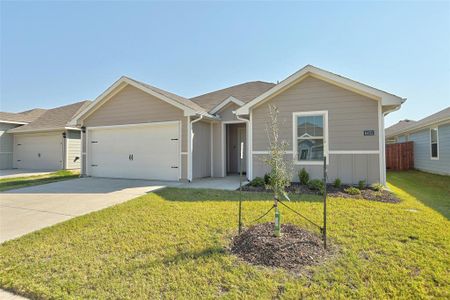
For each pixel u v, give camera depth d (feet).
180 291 8.43
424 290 8.16
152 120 35.47
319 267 9.71
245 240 11.99
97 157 39.58
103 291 8.55
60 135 53.26
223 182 32.48
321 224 14.39
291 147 29.09
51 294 8.46
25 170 54.24
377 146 26.22
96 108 39.24
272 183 13.16
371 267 9.62
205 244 12.08
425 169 49.52
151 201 21.13
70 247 12.26
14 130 57.82
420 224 14.34
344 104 27.32
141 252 11.48
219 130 39.45
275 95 29.89
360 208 17.84
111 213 17.72
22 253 11.78
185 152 33.42
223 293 8.27
